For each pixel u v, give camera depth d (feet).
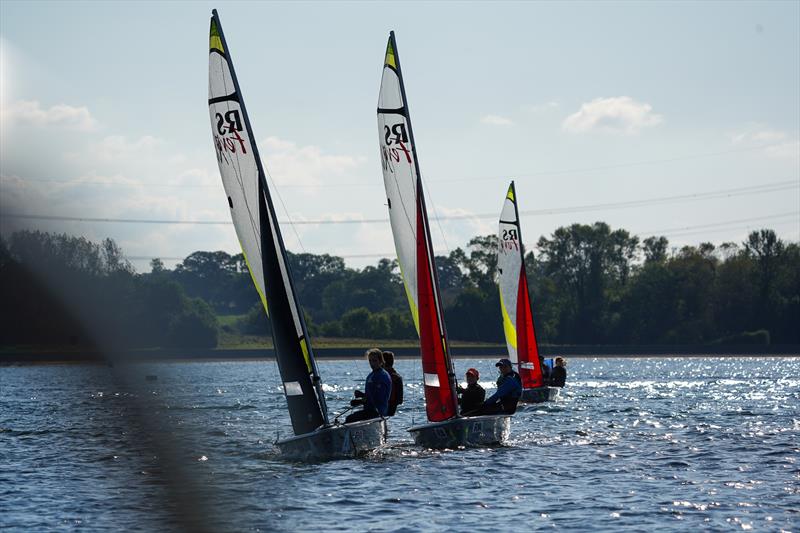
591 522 210.59
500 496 237.86
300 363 290.35
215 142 293.64
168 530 207.10
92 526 210.79
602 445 332.39
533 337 564.30
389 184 319.27
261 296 293.02
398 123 317.01
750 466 285.02
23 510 226.99
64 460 309.42
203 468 285.43
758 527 205.67
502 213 568.82
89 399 629.10
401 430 383.45
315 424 290.35
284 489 248.32
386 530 204.64
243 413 497.46
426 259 314.76
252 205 290.56
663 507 224.94
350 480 259.39
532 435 363.76
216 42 290.15
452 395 316.40
